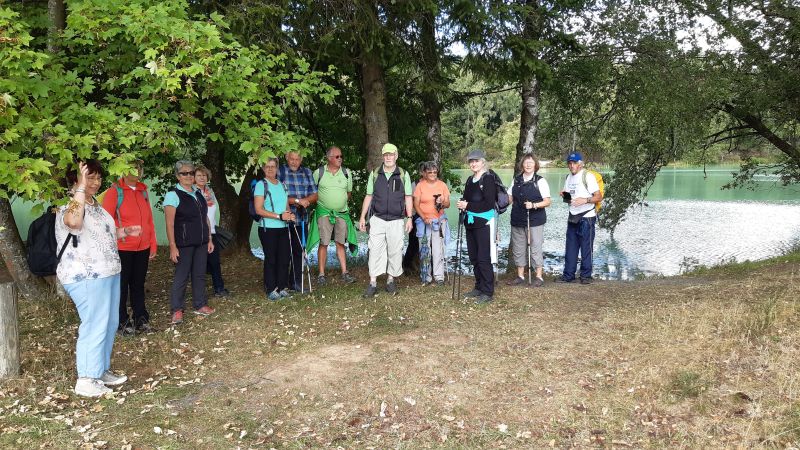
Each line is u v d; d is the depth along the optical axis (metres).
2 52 4.33
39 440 3.28
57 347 5.05
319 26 6.98
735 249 14.74
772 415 3.24
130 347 4.99
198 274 6.11
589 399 3.65
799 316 4.67
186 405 3.81
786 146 13.99
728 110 12.88
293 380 4.18
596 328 4.95
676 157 11.59
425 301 6.22
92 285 3.88
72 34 5.43
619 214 13.01
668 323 4.88
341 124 10.52
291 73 7.07
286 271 6.78
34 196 4.59
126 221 5.22
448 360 4.39
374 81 7.89
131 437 3.34
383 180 6.55
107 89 6.01
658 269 12.56
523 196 7.04
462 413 3.58
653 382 3.77
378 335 5.10
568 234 7.36
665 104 9.74
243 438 3.36
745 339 4.29
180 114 5.68
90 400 3.88
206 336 5.30
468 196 6.12
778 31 11.67
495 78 7.71
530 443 3.20
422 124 9.96
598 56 10.23
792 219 20.06
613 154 12.68
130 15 5.19
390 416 3.59
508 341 4.75
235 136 5.92
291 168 6.95
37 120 4.92
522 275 7.23
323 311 6.01
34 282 7.05
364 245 14.45
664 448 3.05
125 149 5.15
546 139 12.66
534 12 7.70
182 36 4.95
